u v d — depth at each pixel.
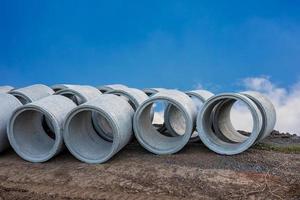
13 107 11.70
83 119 11.51
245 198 8.33
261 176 9.33
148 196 8.55
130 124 11.27
